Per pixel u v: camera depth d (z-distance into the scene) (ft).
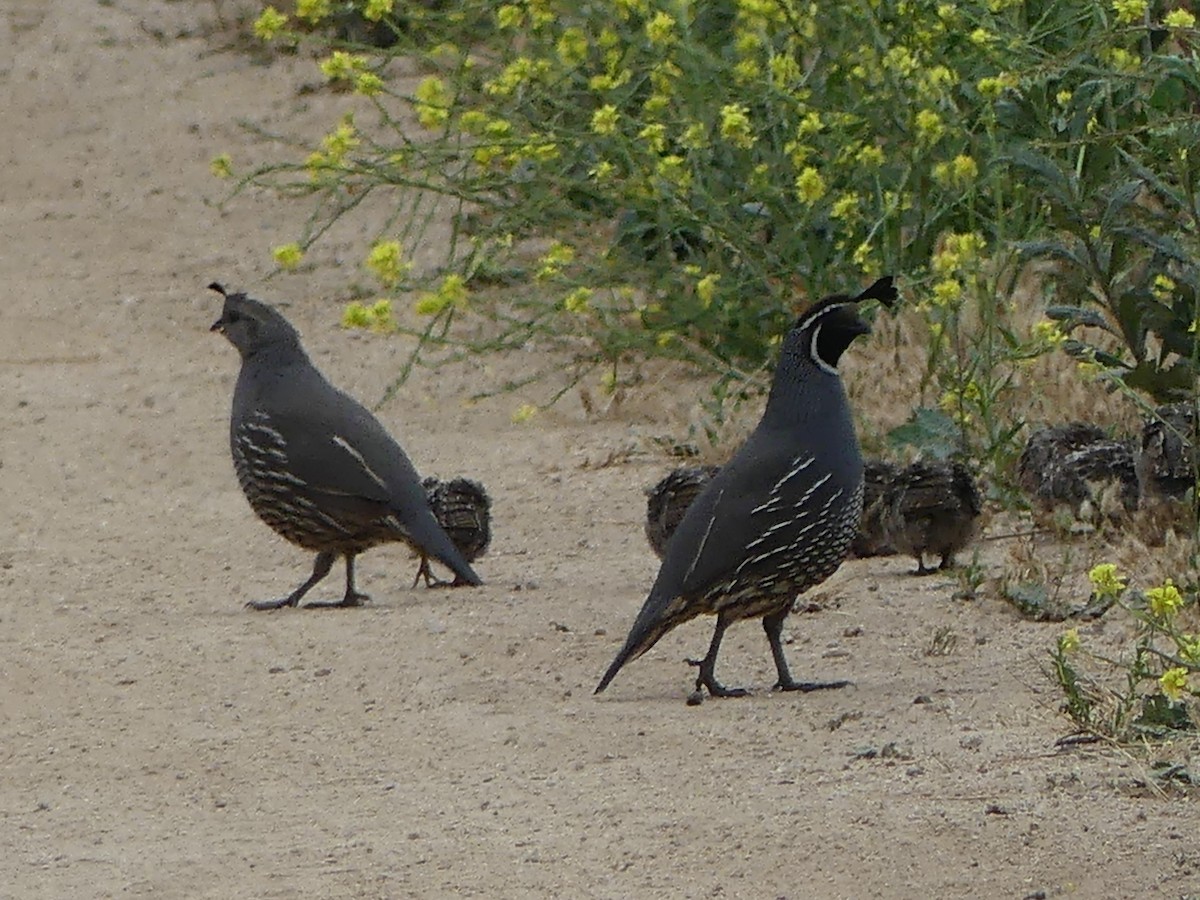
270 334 42.11
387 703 35.17
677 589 34.68
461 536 43.96
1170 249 42.16
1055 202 44.04
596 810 29.50
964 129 48.85
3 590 43.24
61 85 96.12
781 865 27.22
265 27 49.90
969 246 44.93
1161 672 33.50
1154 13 49.26
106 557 45.96
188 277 72.95
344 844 28.73
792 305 52.80
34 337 67.41
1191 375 43.65
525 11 51.67
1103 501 42.24
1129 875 26.55
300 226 77.66
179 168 84.89
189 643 38.83
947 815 28.60
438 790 30.86
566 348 59.36
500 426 55.88
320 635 39.11
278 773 32.07
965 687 34.81
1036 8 52.21
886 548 43.57
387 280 47.26
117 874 27.96
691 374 57.72
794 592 35.19
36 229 79.00
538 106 52.39
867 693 34.81
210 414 58.75
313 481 40.86
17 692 36.35
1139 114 48.93
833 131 50.93
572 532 46.62
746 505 34.65
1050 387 47.37
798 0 51.03
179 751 33.19
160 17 103.86
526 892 26.73
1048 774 30.22
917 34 49.75
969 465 45.01
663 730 33.19
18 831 29.94
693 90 50.39
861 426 47.42
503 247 52.65
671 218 51.42
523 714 34.35
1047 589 39.24
